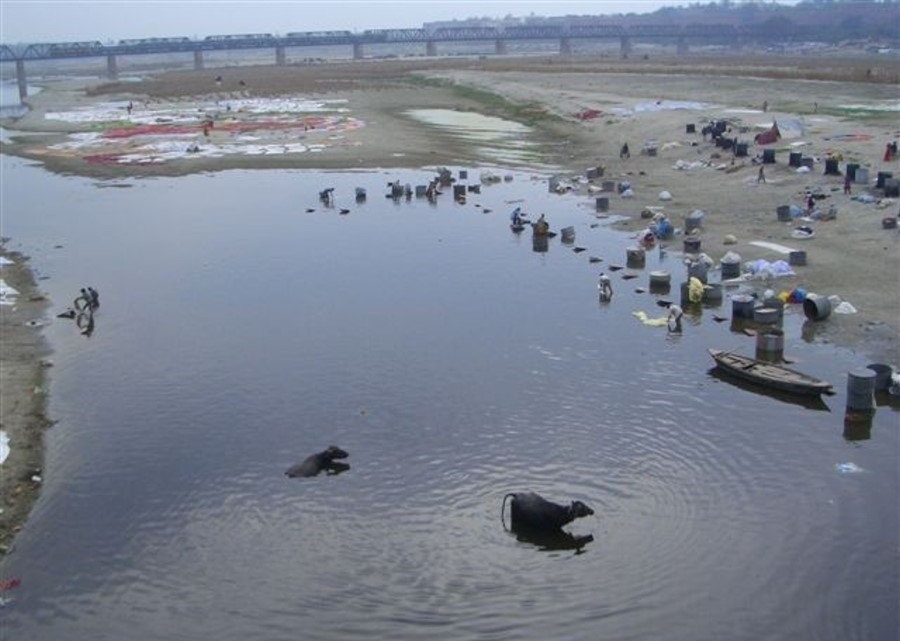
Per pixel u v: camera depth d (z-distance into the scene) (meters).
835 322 24.73
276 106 100.69
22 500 17.42
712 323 25.70
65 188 52.34
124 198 48.53
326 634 13.52
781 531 15.76
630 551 15.30
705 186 43.75
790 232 33.59
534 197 44.34
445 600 14.19
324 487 17.62
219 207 45.12
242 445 19.45
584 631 13.39
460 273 31.59
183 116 91.06
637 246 33.47
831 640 13.08
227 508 17.03
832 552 15.11
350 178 52.62
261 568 15.20
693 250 32.34
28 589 14.82
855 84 89.38
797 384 20.73
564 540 15.68
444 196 45.47
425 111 93.94
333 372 23.17
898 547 15.18
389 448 19.08
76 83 187.38
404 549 15.59
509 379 22.42
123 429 20.36
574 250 33.81
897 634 13.17
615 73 129.62
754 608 13.80
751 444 18.84
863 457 18.19
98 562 15.49
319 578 14.88
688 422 19.89
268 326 26.88
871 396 19.56
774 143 51.38
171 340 26.00
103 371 23.81
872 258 29.55
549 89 105.94
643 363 23.14
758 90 88.50
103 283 32.16
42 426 20.56
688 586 14.34
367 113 91.06
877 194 36.59
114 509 17.09
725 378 22.05
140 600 14.48
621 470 17.98
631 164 52.59
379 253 34.72
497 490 17.38
